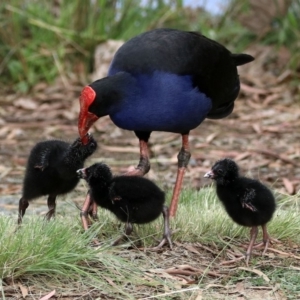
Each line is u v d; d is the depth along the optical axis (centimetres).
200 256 980
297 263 966
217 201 1162
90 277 871
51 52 2214
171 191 1245
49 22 2234
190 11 2447
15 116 1969
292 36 2250
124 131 1855
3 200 1332
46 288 861
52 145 1046
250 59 1246
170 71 1085
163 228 1028
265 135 1792
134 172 1150
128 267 904
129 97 1077
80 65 2227
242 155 1600
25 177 1053
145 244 999
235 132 1825
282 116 1931
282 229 1068
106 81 1070
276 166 1542
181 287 873
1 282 837
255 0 2264
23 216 1080
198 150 1670
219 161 979
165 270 910
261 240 1045
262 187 971
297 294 868
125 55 1094
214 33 2306
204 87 1130
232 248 1009
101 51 2200
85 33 2219
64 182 1040
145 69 1077
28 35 2294
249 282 899
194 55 1117
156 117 1093
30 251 883
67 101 2066
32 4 2253
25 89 2141
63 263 877
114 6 2298
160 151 1669
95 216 1047
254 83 2134
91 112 1062
